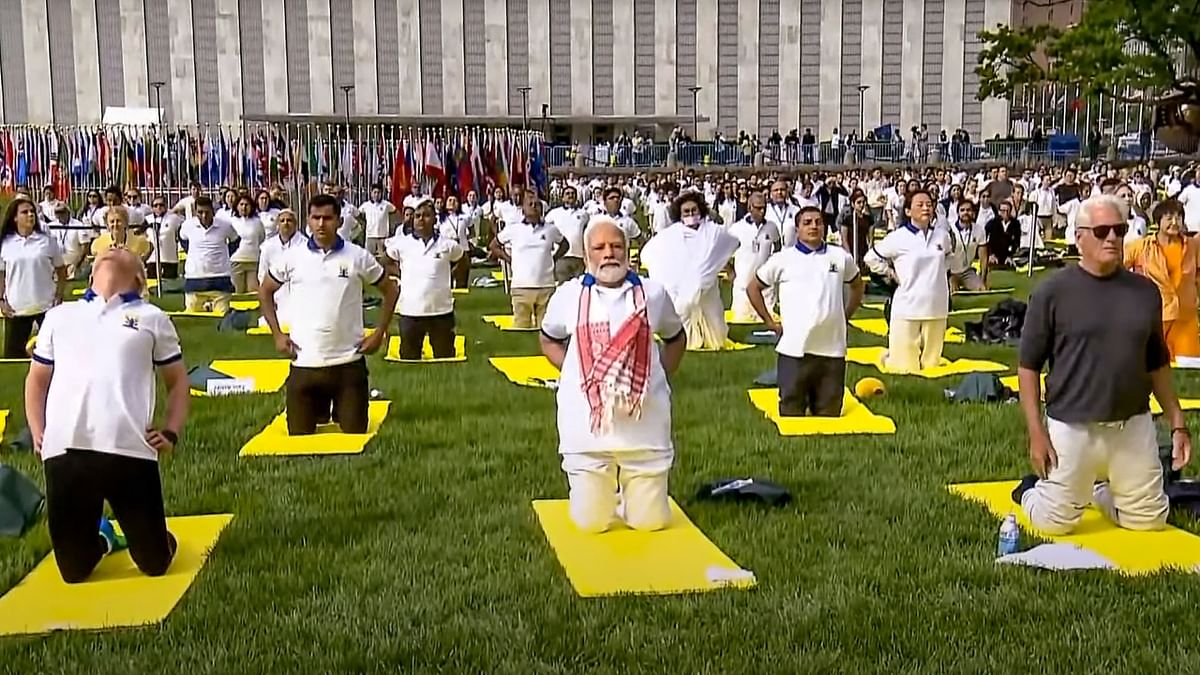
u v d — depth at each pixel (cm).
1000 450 845
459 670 496
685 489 754
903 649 514
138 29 6272
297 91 6431
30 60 6241
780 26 6600
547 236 1503
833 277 945
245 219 1927
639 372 653
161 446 594
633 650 512
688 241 1295
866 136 6362
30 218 1273
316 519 694
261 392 1085
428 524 686
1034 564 614
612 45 6575
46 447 583
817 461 823
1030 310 656
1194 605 561
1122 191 2367
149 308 599
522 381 1135
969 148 5741
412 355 1275
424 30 6475
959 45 6606
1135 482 660
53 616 552
